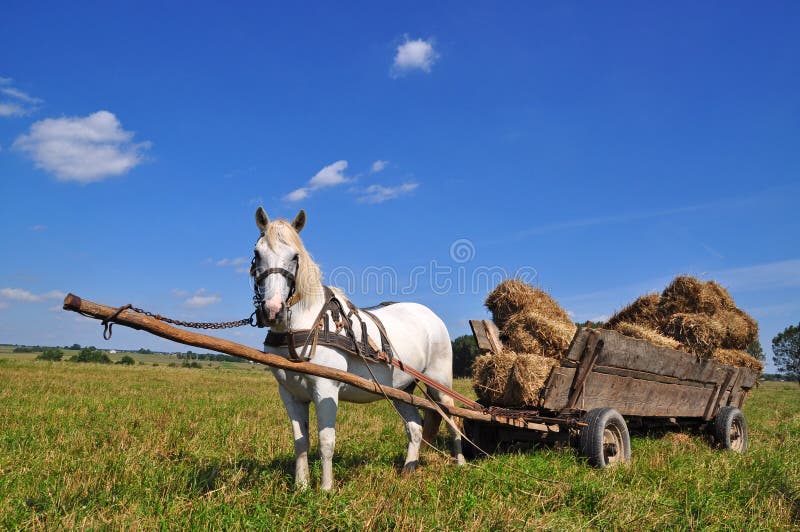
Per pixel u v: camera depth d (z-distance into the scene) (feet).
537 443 21.71
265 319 13.94
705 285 28.27
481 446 22.49
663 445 23.35
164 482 15.79
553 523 12.50
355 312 16.90
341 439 26.20
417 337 19.88
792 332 179.93
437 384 19.62
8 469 17.33
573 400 20.13
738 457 21.06
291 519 12.14
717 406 27.91
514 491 15.06
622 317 29.78
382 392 15.81
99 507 13.48
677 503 14.43
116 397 44.06
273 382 84.12
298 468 15.33
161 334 11.68
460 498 14.03
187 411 36.22
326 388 14.92
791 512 15.03
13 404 34.76
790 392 111.14
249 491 14.03
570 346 19.39
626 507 13.78
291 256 14.53
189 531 11.63
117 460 18.51
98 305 11.01
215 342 12.28
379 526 11.96
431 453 22.77
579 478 16.25
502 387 20.77
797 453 24.00
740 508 14.88
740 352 30.12
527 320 22.20
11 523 12.12
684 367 25.22
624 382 22.03
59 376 71.92
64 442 22.54
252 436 25.79
